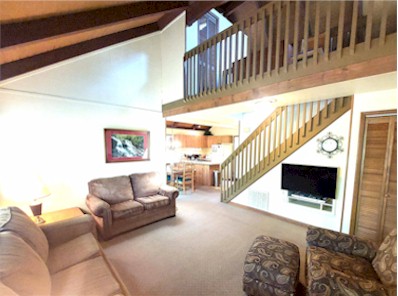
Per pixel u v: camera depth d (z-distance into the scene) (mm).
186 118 4949
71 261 1726
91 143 3525
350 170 2936
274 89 2645
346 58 2080
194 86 3795
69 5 1923
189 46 4562
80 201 3426
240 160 4375
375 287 1287
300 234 3094
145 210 3322
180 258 2438
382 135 2639
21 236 1545
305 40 2336
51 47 2816
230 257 2467
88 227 2246
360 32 3113
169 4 3236
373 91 2619
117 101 3842
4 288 955
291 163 3570
